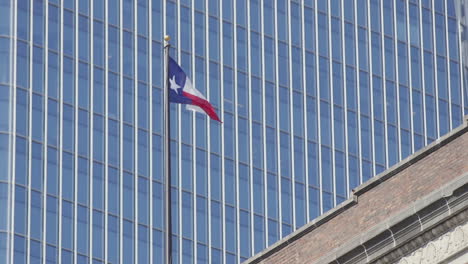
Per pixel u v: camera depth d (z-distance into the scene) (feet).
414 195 262.47
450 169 258.78
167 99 317.42
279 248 280.31
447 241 253.85
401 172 265.75
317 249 273.75
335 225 272.72
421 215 256.32
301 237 277.44
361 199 270.26
